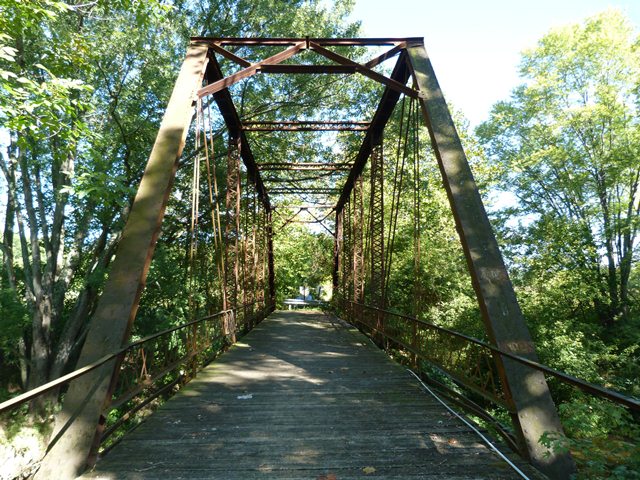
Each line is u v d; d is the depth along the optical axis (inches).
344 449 137.3
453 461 127.2
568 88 701.3
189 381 243.9
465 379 176.7
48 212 591.5
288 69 281.6
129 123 513.0
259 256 700.0
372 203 459.8
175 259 626.8
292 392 216.1
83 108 252.5
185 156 612.7
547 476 121.2
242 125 460.8
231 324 392.5
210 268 629.6
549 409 135.1
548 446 116.3
